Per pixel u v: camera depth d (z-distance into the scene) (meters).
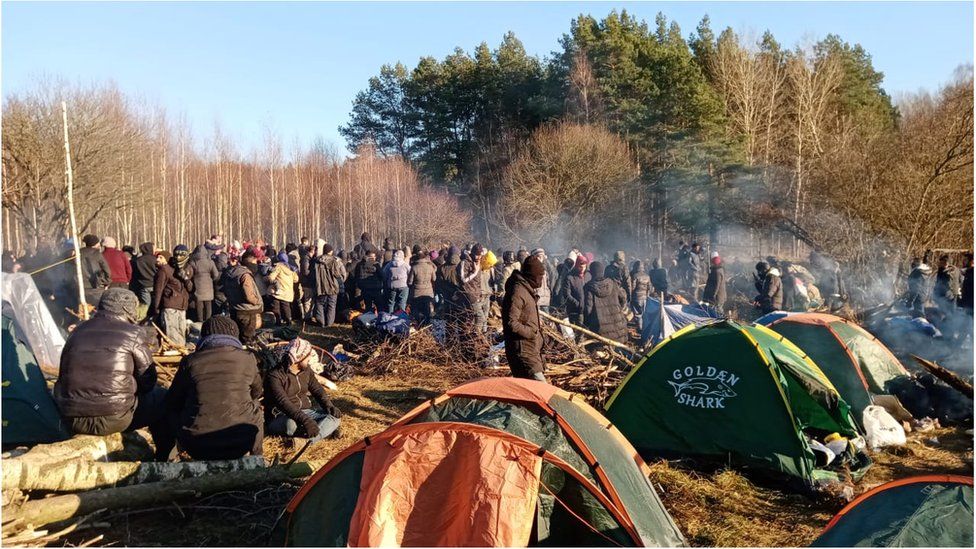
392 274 14.99
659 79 42.47
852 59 49.78
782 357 7.47
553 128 40.91
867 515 4.41
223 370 6.13
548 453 4.57
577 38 44.09
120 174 28.83
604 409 7.82
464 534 4.34
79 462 5.39
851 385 8.38
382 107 55.69
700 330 7.75
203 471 5.74
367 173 45.97
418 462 4.59
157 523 5.57
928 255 20.83
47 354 9.05
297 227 45.91
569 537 4.63
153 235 39.00
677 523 5.92
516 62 50.16
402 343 11.20
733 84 43.66
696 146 39.59
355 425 8.26
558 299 14.77
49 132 26.48
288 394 7.29
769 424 6.96
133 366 6.21
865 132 38.59
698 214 39.31
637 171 39.97
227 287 12.20
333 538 4.49
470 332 11.20
